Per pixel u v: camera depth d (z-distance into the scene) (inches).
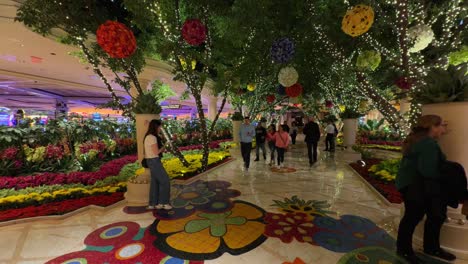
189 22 181.5
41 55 380.8
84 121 353.4
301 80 361.1
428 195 100.6
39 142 277.7
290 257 114.1
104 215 162.4
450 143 113.0
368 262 109.2
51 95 826.8
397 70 282.4
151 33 282.0
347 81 373.4
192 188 223.3
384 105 254.8
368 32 231.1
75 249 121.5
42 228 143.6
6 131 252.8
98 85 679.7
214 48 300.2
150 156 164.7
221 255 116.0
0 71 495.8
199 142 591.8
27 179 222.2
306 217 157.6
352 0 216.2
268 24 250.2
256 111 496.4
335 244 124.7
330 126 454.0
